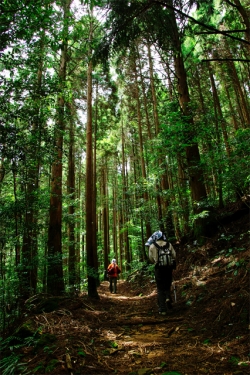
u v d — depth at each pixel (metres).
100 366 2.69
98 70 14.13
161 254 5.04
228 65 12.30
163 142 8.21
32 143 4.68
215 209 8.84
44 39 5.00
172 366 2.65
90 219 8.12
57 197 8.13
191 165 8.24
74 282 9.61
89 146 8.59
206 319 4.00
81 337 3.47
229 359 2.64
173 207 10.13
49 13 4.30
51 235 7.88
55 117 5.43
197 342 3.26
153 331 4.02
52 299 5.35
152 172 10.75
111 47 5.99
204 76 13.85
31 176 5.59
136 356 3.00
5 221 4.92
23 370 2.58
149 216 12.74
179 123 7.57
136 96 16.69
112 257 26.06
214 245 7.25
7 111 4.32
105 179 25.12
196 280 5.94
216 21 8.32
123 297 9.03
